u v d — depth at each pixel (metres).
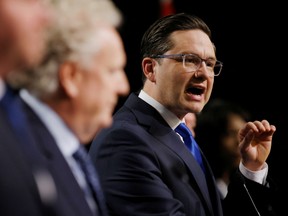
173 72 3.54
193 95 3.56
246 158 3.77
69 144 2.16
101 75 2.12
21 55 1.84
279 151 7.35
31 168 1.80
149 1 8.47
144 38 3.76
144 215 3.23
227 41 8.79
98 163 3.42
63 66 2.05
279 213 3.92
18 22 1.80
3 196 1.67
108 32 2.14
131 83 8.34
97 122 2.19
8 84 1.98
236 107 5.75
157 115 3.59
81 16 2.05
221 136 5.64
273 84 8.75
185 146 3.56
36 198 1.75
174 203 3.27
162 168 3.39
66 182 1.97
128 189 3.29
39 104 2.08
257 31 8.77
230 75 8.78
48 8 1.98
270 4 8.74
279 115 8.56
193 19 3.66
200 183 3.48
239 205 3.71
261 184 3.73
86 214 1.99
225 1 8.74
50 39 1.99
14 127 1.85
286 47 8.73
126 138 3.40
